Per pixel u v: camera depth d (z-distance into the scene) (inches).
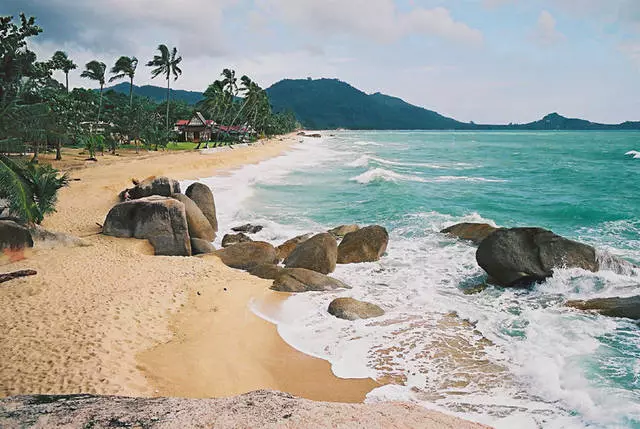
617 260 486.9
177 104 4190.5
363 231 642.8
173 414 109.6
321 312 438.9
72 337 344.8
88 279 480.7
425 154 2832.2
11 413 106.1
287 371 333.7
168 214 630.5
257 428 104.7
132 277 496.4
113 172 1350.9
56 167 1464.1
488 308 440.8
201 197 806.5
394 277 546.3
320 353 360.2
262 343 377.1
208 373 319.6
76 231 689.0
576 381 301.0
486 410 276.2
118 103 3218.5
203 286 490.3
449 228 736.3
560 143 4576.8
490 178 1486.2
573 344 354.9
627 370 314.7
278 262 609.9
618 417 261.4
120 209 644.7
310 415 114.0
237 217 904.9
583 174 1558.8
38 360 309.3
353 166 1955.0
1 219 577.0
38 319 375.6
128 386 287.3
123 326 372.5
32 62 1254.3
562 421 261.7
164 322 395.5
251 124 4136.3
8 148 818.2
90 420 103.8
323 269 558.6
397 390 303.9
